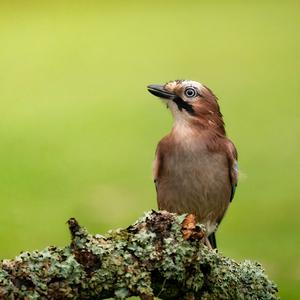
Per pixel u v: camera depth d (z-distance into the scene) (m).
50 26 32.94
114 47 29.62
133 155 18.00
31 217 14.57
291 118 19.94
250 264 5.73
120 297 5.03
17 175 16.61
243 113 20.89
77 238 5.05
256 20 33.06
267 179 16.00
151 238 5.14
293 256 13.02
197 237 5.18
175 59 27.81
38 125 20.08
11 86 24.19
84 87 24.00
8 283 4.86
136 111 20.84
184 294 5.27
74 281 4.98
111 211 14.85
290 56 27.02
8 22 33.88
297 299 12.03
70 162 17.38
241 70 25.73
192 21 33.94
